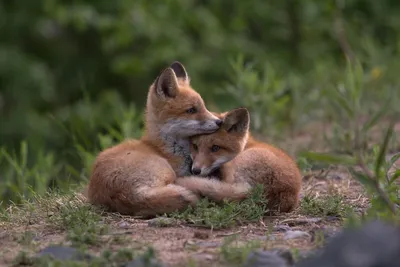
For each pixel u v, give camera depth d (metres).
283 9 24.30
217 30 23.02
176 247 8.46
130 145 10.73
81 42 24.42
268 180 9.80
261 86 16.31
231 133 10.49
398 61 19.86
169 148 10.76
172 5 22.89
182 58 22.00
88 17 22.09
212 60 22.31
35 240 8.94
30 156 16.75
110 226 9.28
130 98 23.53
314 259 6.76
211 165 10.43
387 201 8.62
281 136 15.77
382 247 6.37
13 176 14.58
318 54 23.28
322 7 22.88
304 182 12.13
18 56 22.42
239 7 23.89
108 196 9.90
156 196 9.59
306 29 23.34
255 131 15.98
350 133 13.58
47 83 22.48
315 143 14.79
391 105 16.50
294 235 8.77
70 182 13.03
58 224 9.47
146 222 9.50
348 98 9.81
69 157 15.43
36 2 23.61
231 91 16.16
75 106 21.78
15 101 23.33
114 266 7.67
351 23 23.50
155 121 10.80
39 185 12.66
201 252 8.25
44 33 24.33
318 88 17.83
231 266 7.71
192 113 10.69
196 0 24.55
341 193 11.12
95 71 23.84
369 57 20.98
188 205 9.59
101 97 22.97
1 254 8.40
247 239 8.78
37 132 21.00
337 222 9.55
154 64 22.44
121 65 22.31
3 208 11.15
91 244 8.55
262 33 24.50
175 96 10.80
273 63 22.25
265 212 9.74
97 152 13.59
